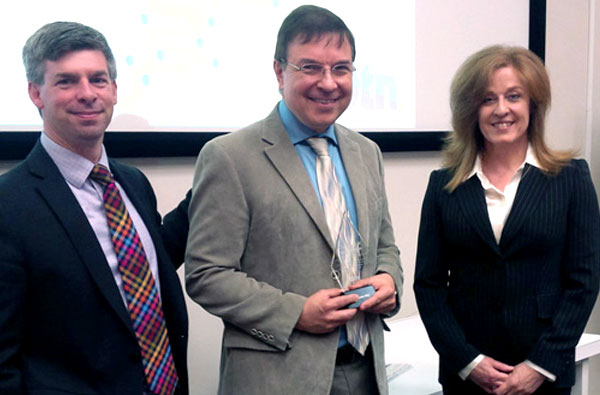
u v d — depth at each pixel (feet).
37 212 3.42
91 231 3.58
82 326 3.47
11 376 3.29
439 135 7.88
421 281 4.92
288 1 6.42
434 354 6.22
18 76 4.79
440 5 7.89
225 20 5.95
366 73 7.18
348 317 3.92
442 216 4.81
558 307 4.47
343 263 4.15
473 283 4.66
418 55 7.72
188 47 5.71
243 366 4.04
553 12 8.96
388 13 7.36
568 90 9.25
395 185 7.65
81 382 3.49
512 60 4.53
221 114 5.98
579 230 4.49
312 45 3.99
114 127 5.30
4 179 3.49
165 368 3.85
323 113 4.11
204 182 4.07
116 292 3.59
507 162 4.71
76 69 3.51
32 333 3.44
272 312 3.91
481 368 4.47
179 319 4.08
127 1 5.30
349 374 4.18
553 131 9.12
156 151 5.51
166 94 5.60
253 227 4.03
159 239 4.13
